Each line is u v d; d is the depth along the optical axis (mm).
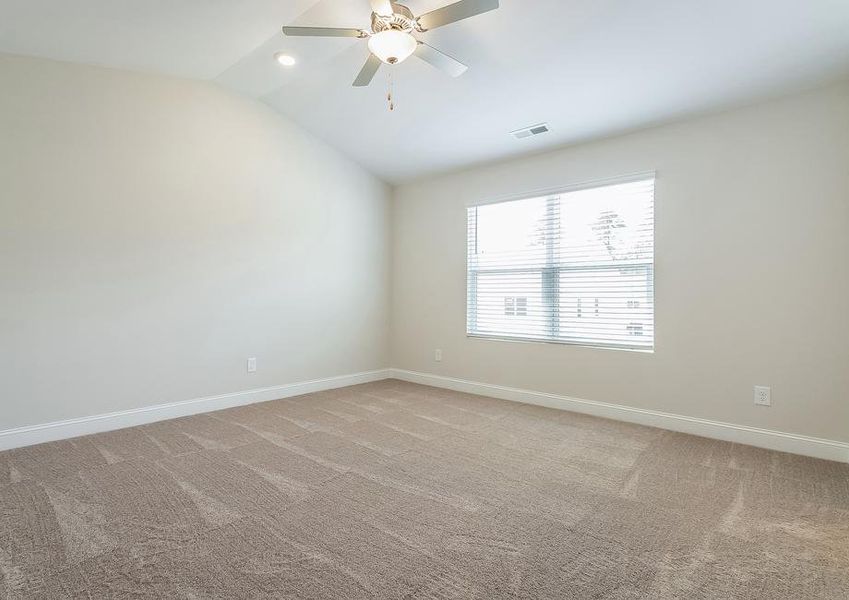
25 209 2854
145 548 1706
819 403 2703
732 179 2994
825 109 2678
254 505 2061
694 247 3143
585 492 2225
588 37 2541
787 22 2240
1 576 1530
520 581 1530
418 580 1529
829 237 2668
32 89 2881
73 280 3033
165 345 3449
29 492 2182
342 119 4016
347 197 4727
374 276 5027
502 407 3873
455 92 3291
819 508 2064
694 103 2992
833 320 2658
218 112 3715
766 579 1551
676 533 1849
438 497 2162
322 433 3131
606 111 3215
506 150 4008
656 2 2229
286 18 2613
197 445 2871
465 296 4527
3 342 2781
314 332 4445
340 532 1833
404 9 2160
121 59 3059
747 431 2938
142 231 3330
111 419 3182
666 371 3273
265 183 4031
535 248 4027
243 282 3898
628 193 3488
